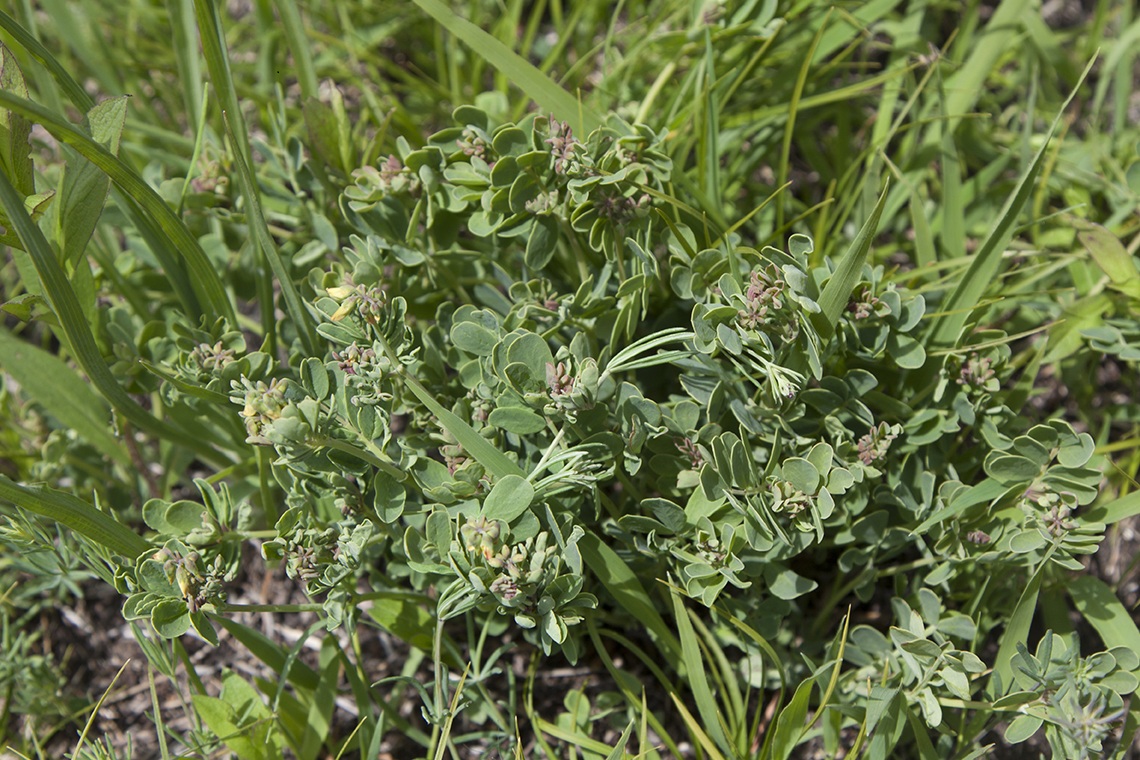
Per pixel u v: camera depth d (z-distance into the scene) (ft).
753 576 1.47
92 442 1.61
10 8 1.62
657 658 1.61
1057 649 1.45
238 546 1.44
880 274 1.45
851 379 1.45
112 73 1.74
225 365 1.45
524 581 1.38
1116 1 1.88
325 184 1.56
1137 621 1.64
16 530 1.48
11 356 1.58
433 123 1.79
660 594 1.55
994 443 1.49
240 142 1.52
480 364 1.46
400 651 1.63
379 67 1.85
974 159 1.77
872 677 1.51
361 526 1.41
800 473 1.42
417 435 1.48
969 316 1.50
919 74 1.73
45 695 1.59
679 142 1.63
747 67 1.61
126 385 1.52
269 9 1.76
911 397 1.52
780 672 1.48
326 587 1.44
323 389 1.43
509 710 1.55
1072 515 1.52
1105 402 1.72
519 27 1.91
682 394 1.55
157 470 1.70
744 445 1.42
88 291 1.50
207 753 1.50
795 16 1.69
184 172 1.68
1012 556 1.47
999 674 1.48
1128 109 1.84
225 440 1.59
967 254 1.74
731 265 1.45
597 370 1.37
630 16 1.80
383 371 1.41
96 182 1.40
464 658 1.61
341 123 1.54
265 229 1.46
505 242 1.57
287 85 1.86
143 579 1.41
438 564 1.41
